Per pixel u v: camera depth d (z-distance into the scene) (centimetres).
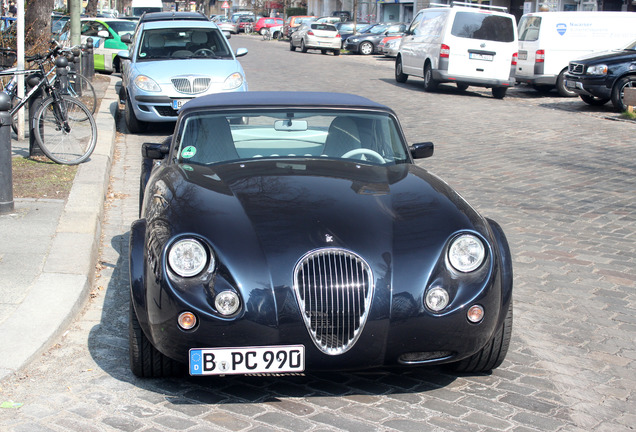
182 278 418
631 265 744
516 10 4291
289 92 659
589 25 2259
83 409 432
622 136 1559
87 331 548
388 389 469
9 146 786
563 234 847
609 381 493
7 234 720
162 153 624
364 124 593
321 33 4128
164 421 419
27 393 448
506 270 462
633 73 1914
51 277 610
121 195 991
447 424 423
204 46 1533
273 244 427
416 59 2406
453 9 2212
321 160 562
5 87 1184
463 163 1242
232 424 417
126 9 6216
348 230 439
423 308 421
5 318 533
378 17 6297
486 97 2267
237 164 547
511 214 927
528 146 1419
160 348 430
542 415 440
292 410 437
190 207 458
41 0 1623
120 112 1727
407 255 430
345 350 420
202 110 591
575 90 1994
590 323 596
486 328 436
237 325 411
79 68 1775
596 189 1073
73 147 1064
